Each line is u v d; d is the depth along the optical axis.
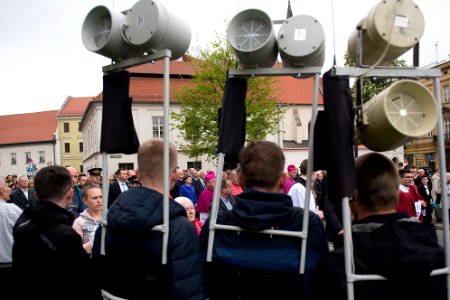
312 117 1.80
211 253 1.80
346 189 1.59
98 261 2.11
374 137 1.68
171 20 1.81
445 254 1.58
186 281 1.78
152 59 1.82
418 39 1.65
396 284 1.48
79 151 63.16
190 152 23.17
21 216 2.43
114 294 1.90
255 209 1.74
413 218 1.61
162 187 1.97
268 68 1.86
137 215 1.76
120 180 7.83
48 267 2.23
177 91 23.70
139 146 2.12
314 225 1.78
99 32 1.96
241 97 1.98
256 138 20.11
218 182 1.87
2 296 3.35
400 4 1.64
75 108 64.62
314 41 1.73
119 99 2.05
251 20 1.83
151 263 1.78
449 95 37.72
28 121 72.06
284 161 1.87
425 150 37.78
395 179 1.63
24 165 68.19
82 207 6.72
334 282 1.55
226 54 20.00
